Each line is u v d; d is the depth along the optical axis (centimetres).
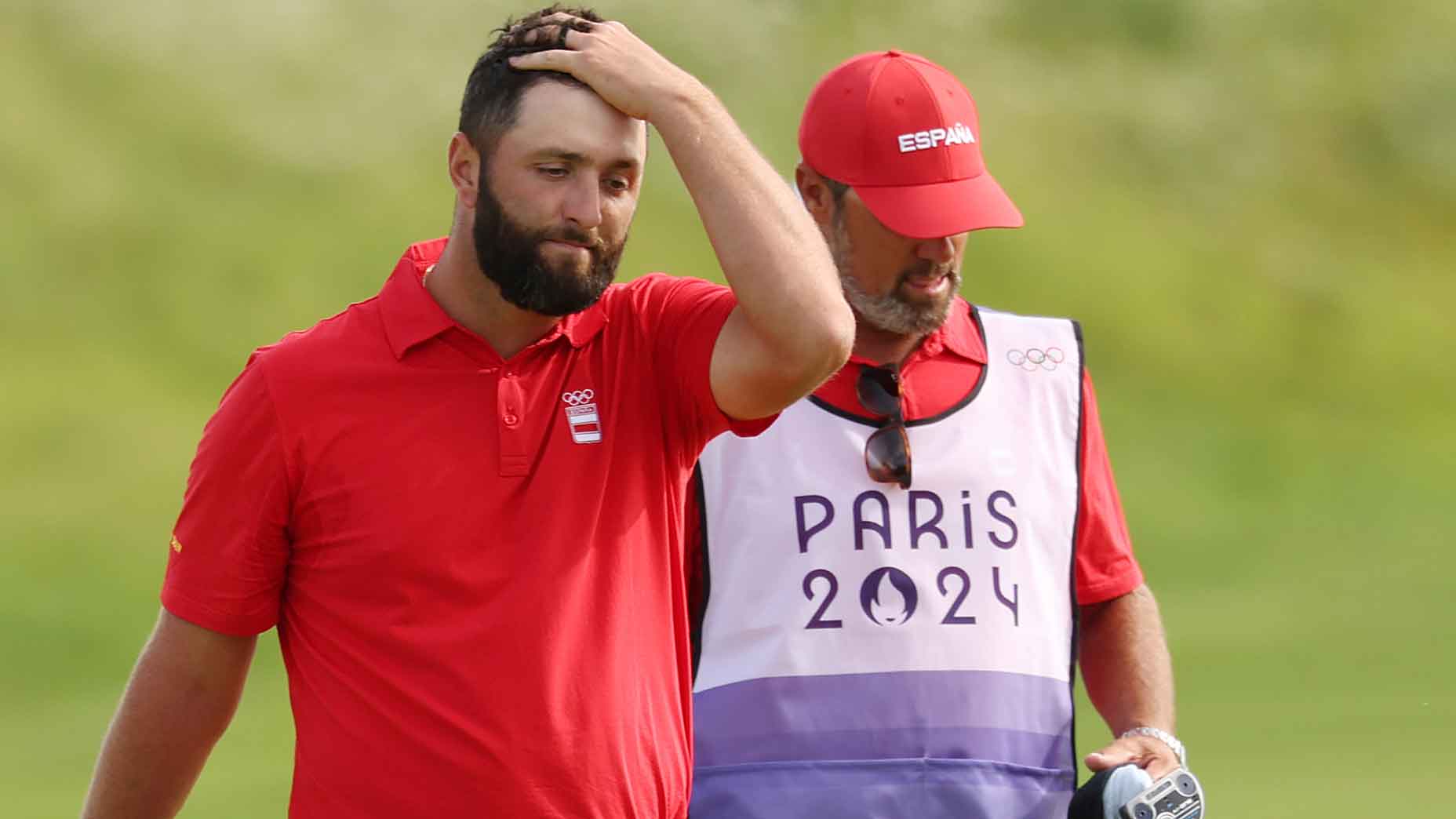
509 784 971
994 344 1383
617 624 1010
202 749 1063
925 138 1338
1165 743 1338
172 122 8038
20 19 8200
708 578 1309
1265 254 9144
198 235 7556
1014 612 1330
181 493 6166
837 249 1346
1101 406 7819
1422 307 8938
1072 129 9625
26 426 6381
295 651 1038
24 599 5259
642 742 1012
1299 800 2928
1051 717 1339
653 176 7900
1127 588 1409
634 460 1039
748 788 1281
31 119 7812
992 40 9944
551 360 1030
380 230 7781
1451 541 6328
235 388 1027
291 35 8625
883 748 1291
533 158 975
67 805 3378
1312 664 4469
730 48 8744
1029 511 1348
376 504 991
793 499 1309
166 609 1041
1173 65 10231
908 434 1334
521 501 999
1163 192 9406
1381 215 9669
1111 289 8550
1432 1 10869
